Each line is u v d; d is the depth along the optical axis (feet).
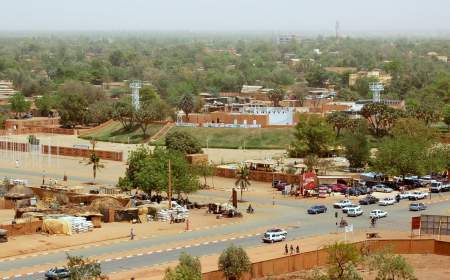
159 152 602.03
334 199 602.03
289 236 466.70
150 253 421.18
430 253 424.87
